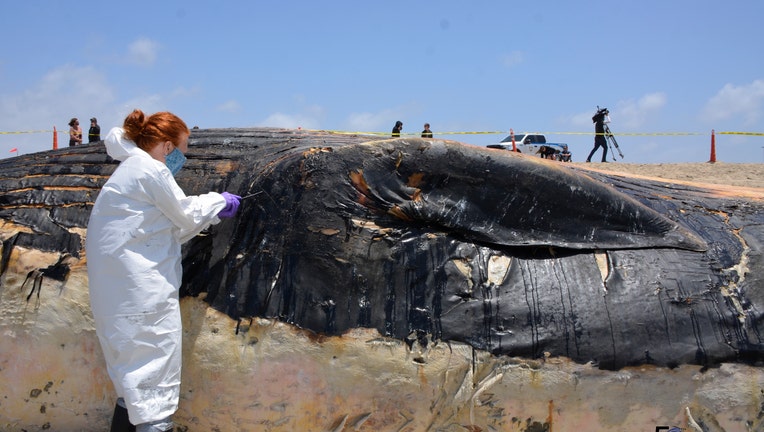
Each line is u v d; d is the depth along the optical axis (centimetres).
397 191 320
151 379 262
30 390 322
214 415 306
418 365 301
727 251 345
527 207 324
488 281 313
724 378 312
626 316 312
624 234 335
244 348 304
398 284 311
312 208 318
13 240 335
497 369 302
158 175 266
